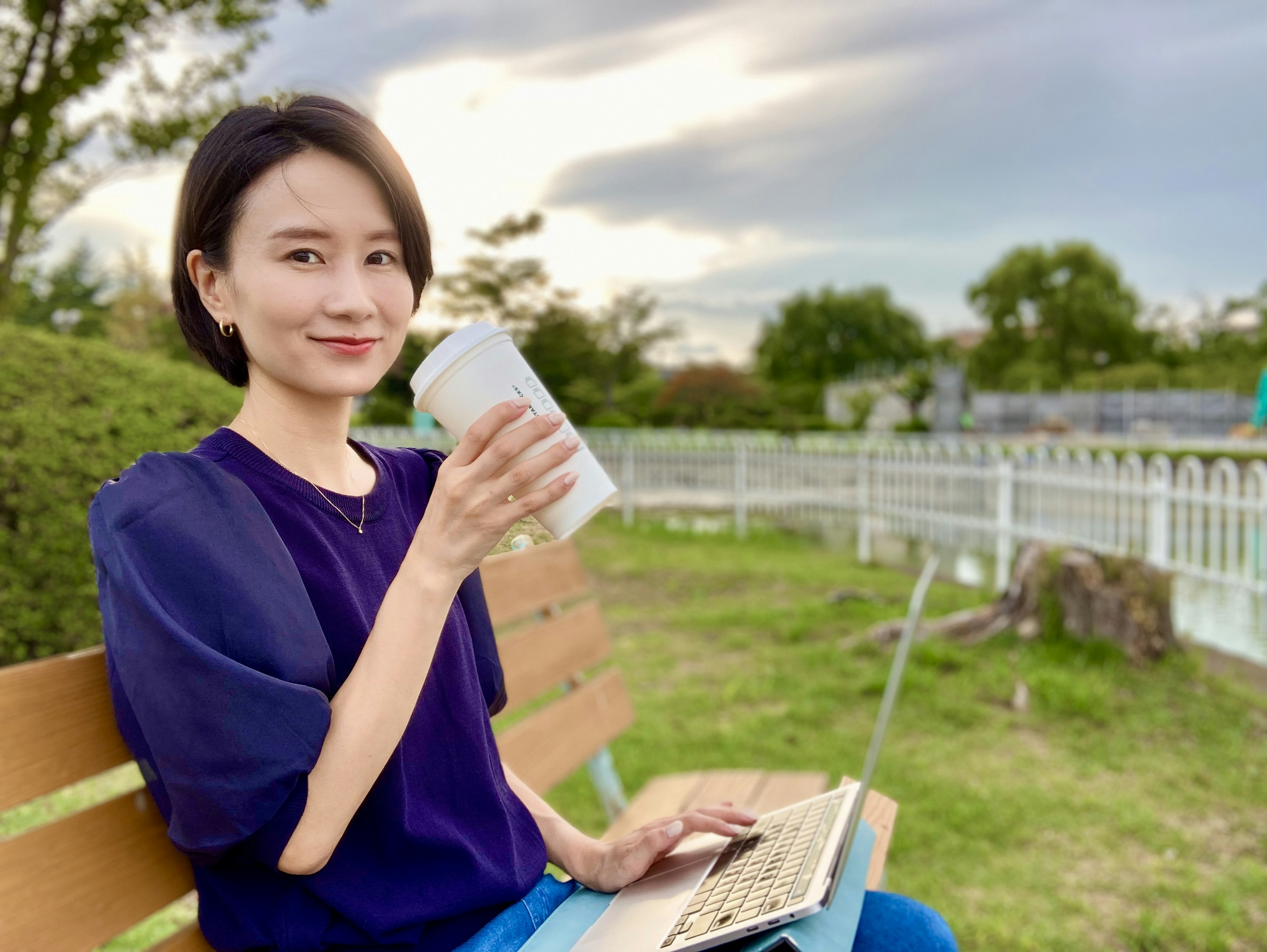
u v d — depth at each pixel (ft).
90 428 11.54
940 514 32.81
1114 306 224.94
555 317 108.58
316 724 3.04
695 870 4.45
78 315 84.17
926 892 9.68
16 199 27.78
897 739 14.08
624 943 3.81
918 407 153.79
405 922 3.55
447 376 3.33
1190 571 24.09
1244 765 13.28
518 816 4.31
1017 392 220.64
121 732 3.48
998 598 22.43
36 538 10.86
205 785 2.95
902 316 254.47
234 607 3.06
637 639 20.15
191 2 27.89
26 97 27.22
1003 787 12.35
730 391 119.03
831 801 4.76
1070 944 8.75
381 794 3.58
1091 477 27.14
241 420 3.86
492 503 3.17
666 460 44.21
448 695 3.97
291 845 3.15
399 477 4.28
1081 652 17.69
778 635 20.38
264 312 3.46
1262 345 210.59
